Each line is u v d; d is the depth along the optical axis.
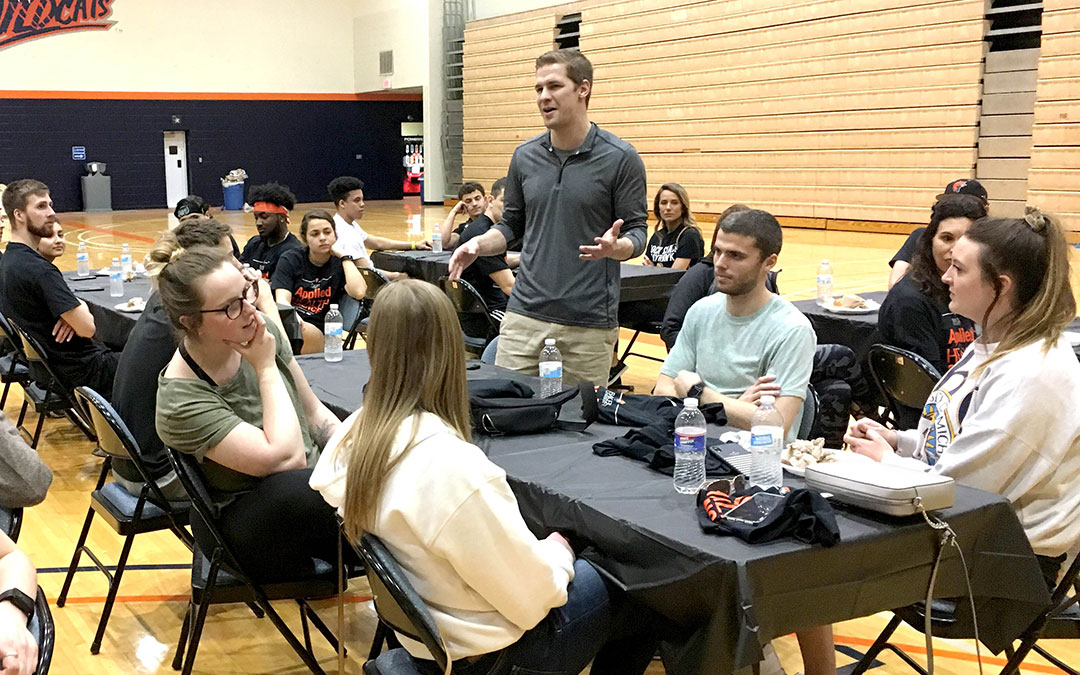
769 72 15.18
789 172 15.14
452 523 1.64
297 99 23.05
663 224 6.66
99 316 5.01
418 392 1.71
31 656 1.47
